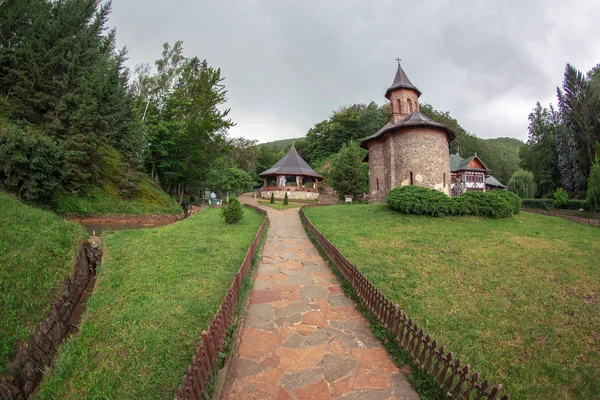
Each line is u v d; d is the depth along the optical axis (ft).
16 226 32.68
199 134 102.27
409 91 108.99
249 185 178.19
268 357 15.39
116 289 24.30
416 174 84.38
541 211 83.87
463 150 234.38
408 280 26.78
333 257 32.53
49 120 75.15
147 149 105.50
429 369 13.50
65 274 27.81
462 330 18.52
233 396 12.46
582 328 19.51
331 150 244.42
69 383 14.74
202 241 41.01
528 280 27.27
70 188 67.31
